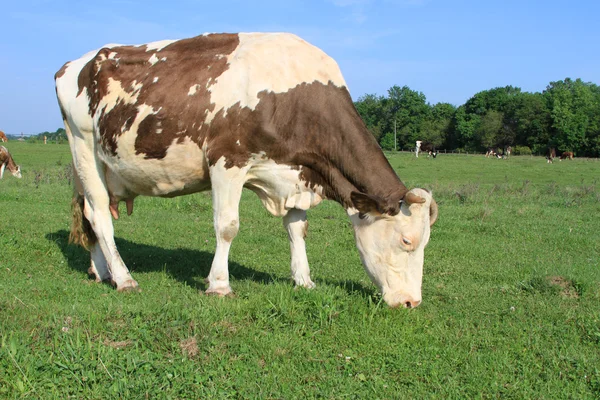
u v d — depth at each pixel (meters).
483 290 6.66
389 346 4.74
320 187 6.19
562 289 6.68
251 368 4.24
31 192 15.01
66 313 5.20
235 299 5.74
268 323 5.07
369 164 5.84
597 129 83.44
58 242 8.80
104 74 6.67
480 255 8.66
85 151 7.01
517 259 8.41
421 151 74.75
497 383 4.16
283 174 6.08
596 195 17.08
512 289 6.72
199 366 4.22
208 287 6.18
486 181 26.25
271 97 5.86
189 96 6.07
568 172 34.28
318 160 6.01
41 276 7.09
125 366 4.11
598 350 4.84
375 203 5.44
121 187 6.97
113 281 6.72
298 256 6.54
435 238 10.02
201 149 6.09
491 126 91.81
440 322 5.39
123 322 4.94
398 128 108.94
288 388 3.99
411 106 109.38
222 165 5.94
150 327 4.77
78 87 6.99
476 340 4.98
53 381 3.89
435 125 101.94
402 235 5.57
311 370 4.30
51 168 24.75
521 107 94.50
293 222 6.50
